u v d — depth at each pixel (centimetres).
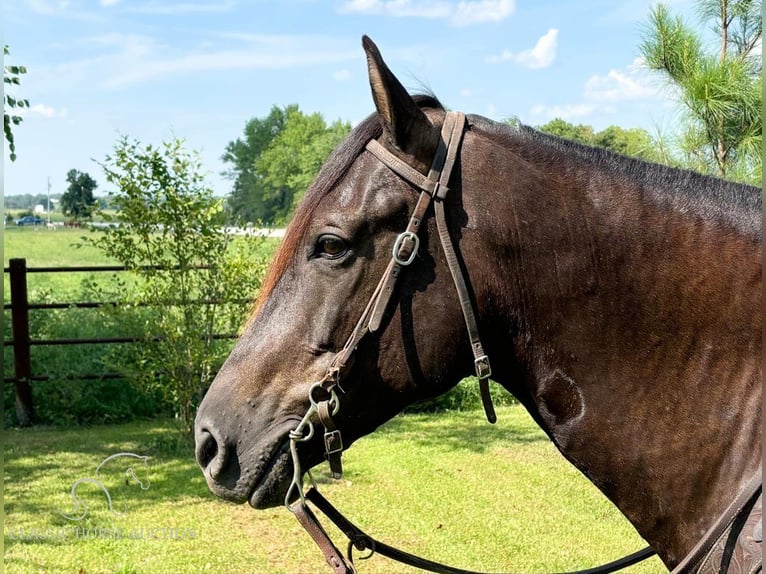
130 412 788
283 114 5947
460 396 875
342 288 164
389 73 158
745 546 145
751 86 447
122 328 736
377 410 170
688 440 159
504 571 426
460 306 164
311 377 166
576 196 167
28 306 750
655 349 161
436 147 165
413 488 573
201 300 654
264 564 439
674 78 492
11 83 712
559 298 164
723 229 165
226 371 174
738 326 159
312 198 169
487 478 600
